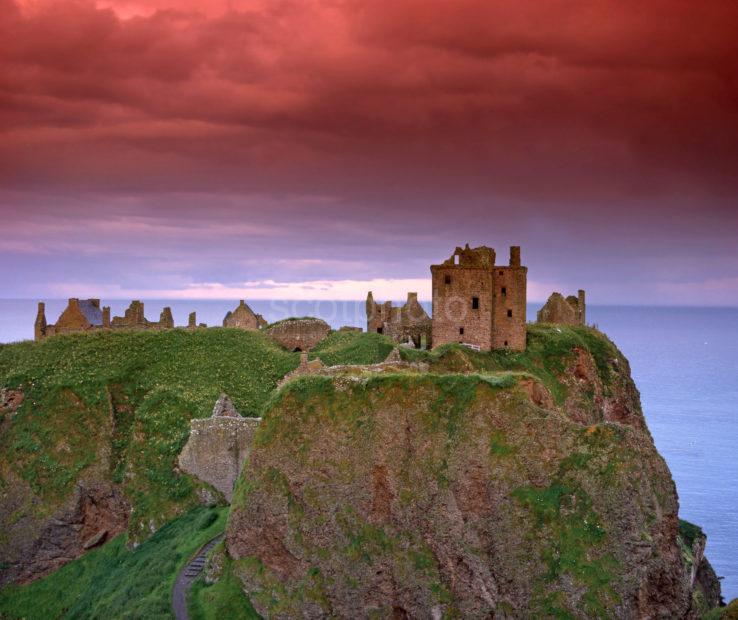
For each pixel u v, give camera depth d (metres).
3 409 107.81
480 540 68.00
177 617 72.25
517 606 66.06
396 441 71.38
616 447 69.44
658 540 67.56
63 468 101.50
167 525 92.12
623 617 64.62
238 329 132.12
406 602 68.00
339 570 69.62
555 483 68.62
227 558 74.88
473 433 70.38
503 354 121.50
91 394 108.31
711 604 105.75
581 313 153.00
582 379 123.56
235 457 93.38
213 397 108.25
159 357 117.88
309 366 97.50
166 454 98.81
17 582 96.94
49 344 119.44
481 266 122.19
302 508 72.44
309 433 74.00
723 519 157.75
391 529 69.69
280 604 69.94
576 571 65.62
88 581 92.62
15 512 99.12
